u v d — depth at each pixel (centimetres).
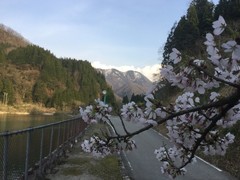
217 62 264
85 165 1348
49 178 1112
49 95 12681
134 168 1439
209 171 1475
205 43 262
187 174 1384
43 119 5475
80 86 14700
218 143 381
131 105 358
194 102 355
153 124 353
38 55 15288
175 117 360
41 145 1071
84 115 394
